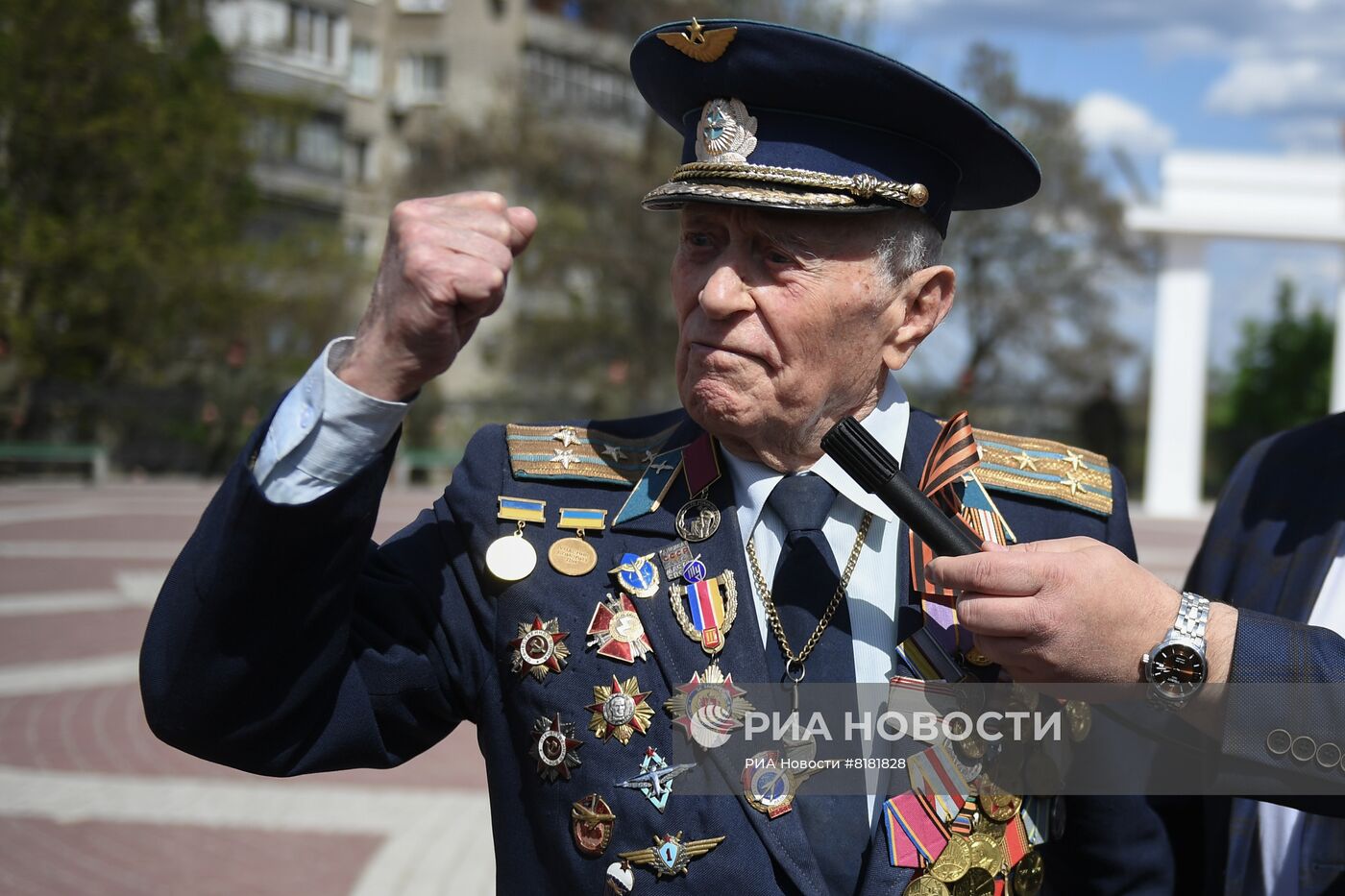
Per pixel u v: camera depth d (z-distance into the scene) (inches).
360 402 58.4
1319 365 951.6
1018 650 61.4
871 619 70.6
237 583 59.1
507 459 74.8
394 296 57.6
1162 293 700.7
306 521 58.6
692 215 68.2
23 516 616.1
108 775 226.1
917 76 65.3
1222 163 686.5
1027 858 69.3
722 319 66.5
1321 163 684.1
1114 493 78.5
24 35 825.5
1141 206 708.7
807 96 66.4
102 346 903.7
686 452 73.6
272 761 64.2
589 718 67.2
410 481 901.8
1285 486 89.7
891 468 63.2
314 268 983.6
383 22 1364.4
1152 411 706.8
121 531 559.2
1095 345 1158.3
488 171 986.7
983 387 1138.7
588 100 1032.8
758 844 65.2
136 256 842.8
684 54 68.1
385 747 68.7
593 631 68.4
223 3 1041.5
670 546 70.9
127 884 177.0
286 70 1274.6
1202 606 64.0
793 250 66.1
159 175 868.0
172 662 60.2
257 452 60.2
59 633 340.2
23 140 836.0
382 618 68.7
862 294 67.2
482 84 1322.6
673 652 68.1
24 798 213.2
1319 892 79.2
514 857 68.5
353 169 1360.7
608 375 1043.9
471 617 70.8
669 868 64.7
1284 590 86.3
